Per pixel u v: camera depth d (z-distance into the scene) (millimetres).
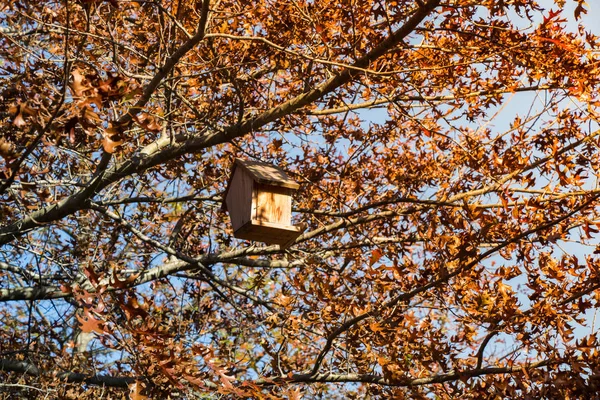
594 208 6434
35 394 7953
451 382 6277
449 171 7801
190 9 6289
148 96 5684
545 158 6332
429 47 5855
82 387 8148
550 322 5832
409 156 8258
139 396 4738
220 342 8586
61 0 6145
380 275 6234
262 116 6316
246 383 5066
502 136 6809
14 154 4301
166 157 6609
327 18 6270
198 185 8312
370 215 7426
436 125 7902
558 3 5789
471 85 6805
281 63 6887
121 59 6816
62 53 7207
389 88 7258
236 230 6016
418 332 6148
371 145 8250
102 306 4645
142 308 4680
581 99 6164
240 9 6398
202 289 9430
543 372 5438
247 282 10242
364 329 6547
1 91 5996
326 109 7453
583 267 5898
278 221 5879
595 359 5555
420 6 5363
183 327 8508
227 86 7371
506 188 6137
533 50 5746
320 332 7594
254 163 6176
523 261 6094
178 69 7090
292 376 6688
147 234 9164
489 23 5848
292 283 6484
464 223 5879
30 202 7199
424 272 6000
